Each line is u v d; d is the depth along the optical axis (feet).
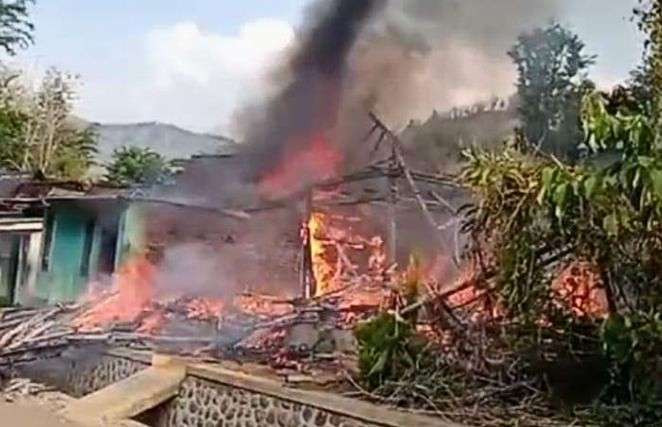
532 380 28.86
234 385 31.58
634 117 23.68
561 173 25.36
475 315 30.45
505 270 28.86
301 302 38.81
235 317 39.40
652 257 25.66
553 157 30.91
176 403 33.81
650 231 25.02
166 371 34.71
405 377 29.63
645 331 25.41
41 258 55.01
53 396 35.47
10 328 39.93
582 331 28.99
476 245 30.14
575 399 28.22
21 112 109.91
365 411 26.66
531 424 25.31
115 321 41.19
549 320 29.12
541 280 28.50
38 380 39.09
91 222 55.01
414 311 31.42
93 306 44.37
